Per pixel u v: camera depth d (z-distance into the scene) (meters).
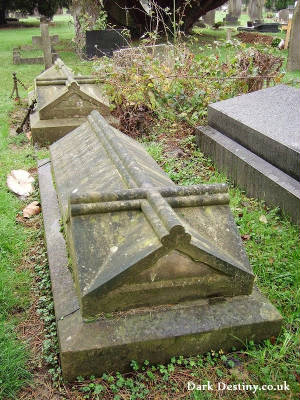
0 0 29.23
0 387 2.53
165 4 18.27
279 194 4.38
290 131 4.79
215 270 2.67
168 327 2.59
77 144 4.35
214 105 6.07
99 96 7.08
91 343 2.49
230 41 7.83
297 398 2.45
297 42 12.66
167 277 2.61
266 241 3.91
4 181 5.37
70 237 2.89
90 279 2.55
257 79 7.52
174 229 2.46
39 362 2.78
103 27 15.73
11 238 4.13
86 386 2.53
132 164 3.25
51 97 6.98
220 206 3.01
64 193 3.57
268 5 46.22
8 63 15.45
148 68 7.19
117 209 2.77
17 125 8.09
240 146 5.36
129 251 2.57
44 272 3.65
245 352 2.68
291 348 2.77
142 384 2.53
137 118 6.94
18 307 3.29
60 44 20.55
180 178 5.31
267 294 3.26
